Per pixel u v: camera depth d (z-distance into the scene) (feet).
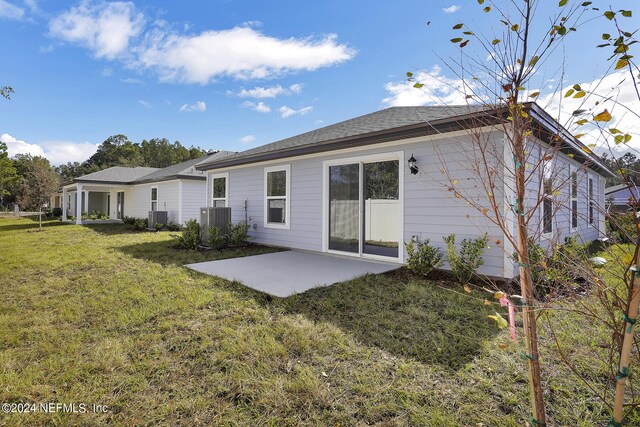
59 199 113.29
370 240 21.66
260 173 29.63
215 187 35.22
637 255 3.76
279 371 7.93
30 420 6.29
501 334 9.66
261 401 6.79
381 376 7.61
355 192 22.29
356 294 13.87
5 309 12.41
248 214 30.96
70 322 11.13
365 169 21.90
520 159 4.87
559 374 7.48
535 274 8.39
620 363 3.98
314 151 23.22
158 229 47.16
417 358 8.38
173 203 50.88
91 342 9.62
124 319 11.23
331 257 23.15
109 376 7.77
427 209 18.24
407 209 19.16
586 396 6.75
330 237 23.97
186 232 28.94
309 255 24.11
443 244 17.54
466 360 8.22
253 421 6.26
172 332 10.16
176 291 14.47
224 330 10.16
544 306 4.81
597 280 4.52
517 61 4.86
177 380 7.61
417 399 6.75
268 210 28.99
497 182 15.37
